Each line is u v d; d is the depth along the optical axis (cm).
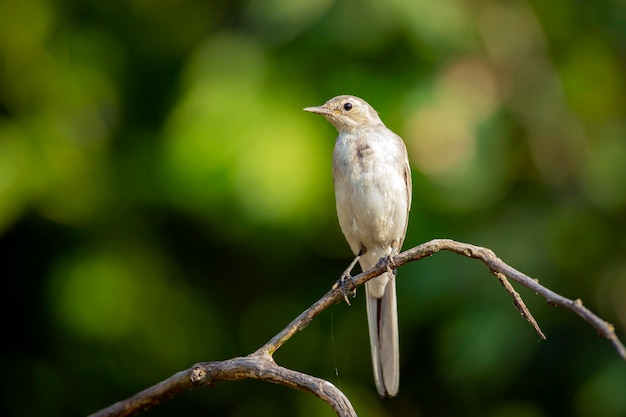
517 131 1167
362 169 931
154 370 1239
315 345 1245
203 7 1241
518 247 1090
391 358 859
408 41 1080
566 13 1181
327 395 547
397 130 1070
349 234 949
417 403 1202
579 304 488
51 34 1240
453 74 1109
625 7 1179
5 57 1234
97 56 1240
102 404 1243
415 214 1084
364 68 1079
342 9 1055
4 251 1234
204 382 608
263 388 1263
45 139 1197
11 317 1239
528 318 560
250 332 1238
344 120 962
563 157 1172
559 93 1189
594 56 1196
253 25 1103
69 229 1226
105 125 1233
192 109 1062
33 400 1241
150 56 1238
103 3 1250
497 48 1152
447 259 1088
